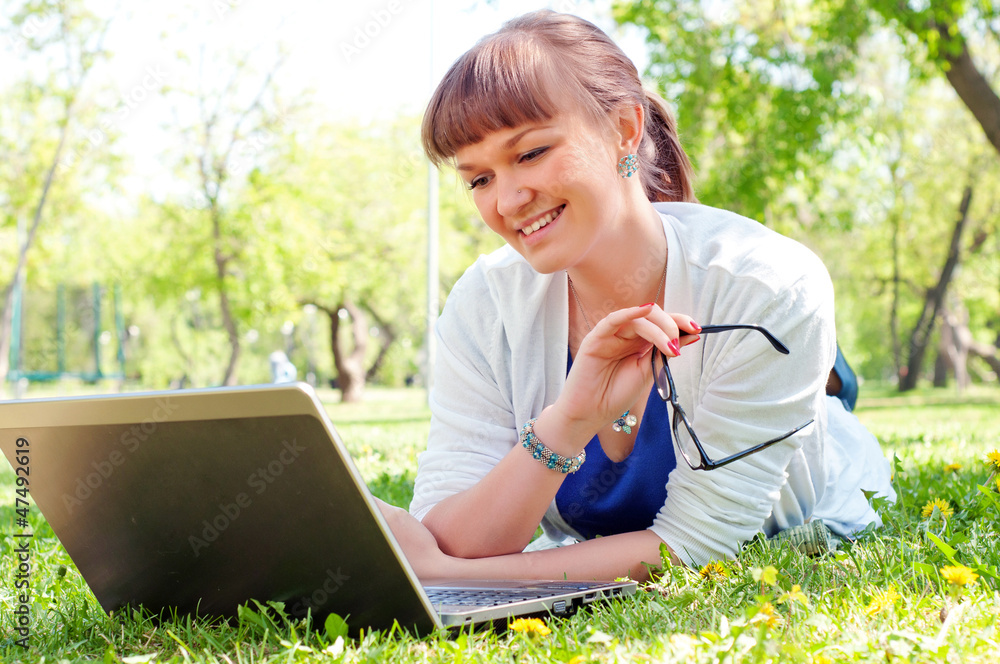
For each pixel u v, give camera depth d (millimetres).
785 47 11547
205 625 1457
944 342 28406
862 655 1140
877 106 15188
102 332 32719
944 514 2082
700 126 11453
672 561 1664
